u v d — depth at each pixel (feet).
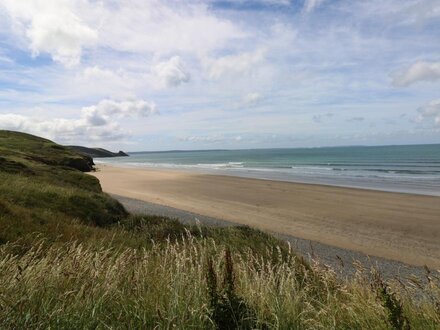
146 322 10.85
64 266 13.92
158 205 83.10
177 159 476.13
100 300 11.13
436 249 48.01
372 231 57.98
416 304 14.38
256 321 11.30
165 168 247.91
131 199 93.15
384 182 134.51
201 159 440.45
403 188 114.83
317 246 48.44
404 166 217.15
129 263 16.11
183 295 12.40
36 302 10.86
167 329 10.22
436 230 58.29
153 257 20.25
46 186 53.78
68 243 22.31
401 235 55.47
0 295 10.30
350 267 38.42
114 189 117.19
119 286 13.21
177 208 79.97
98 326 10.27
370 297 13.61
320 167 228.43
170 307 11.13
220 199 92.79
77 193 51.80
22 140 229.25
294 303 12.69
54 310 10.17
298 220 66.59
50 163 155.84
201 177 159.74
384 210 75.66
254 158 414.00
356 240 52.44
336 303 14.03
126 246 28.14
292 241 50.72
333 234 56.03
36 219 30.76
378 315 12.21
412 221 65.05
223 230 41.04
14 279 11.77
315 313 12.67
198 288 12.70
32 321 9.87
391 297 11.94
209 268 12.42
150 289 13.17
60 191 49.96
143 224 44.24
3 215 28.07
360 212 73.77
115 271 13.92
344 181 139.74
